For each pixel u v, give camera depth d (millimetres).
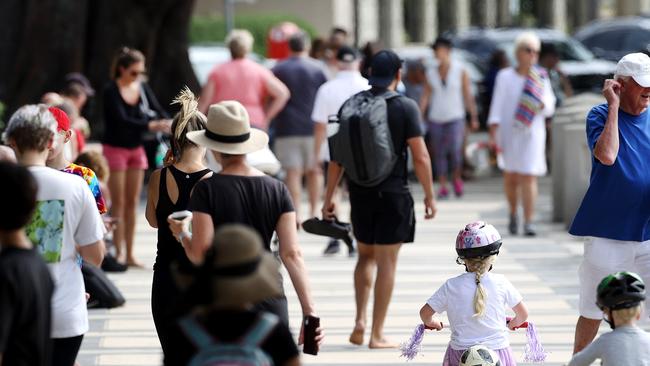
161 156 33500
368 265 24594
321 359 23453
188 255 16328
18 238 12766
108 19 52094
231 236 11195
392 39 133250
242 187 16281
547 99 37531
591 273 19812
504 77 37750
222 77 36875
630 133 19547
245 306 11484
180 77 53750
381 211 23672
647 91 19375
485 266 18031
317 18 112562
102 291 28203
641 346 15242
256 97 37094
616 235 19438
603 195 19500
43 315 12695
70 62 51594
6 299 12273
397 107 23484
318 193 39562
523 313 18266
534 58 37125
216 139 16250
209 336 11320
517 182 38438
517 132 37594
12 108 51250
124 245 37375
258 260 11234
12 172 12602
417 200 47938
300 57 39250
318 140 32656
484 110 67062
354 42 122062
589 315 19984
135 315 27719
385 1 133125
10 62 52375
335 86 32281
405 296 29641
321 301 29047
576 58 75750
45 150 15898
